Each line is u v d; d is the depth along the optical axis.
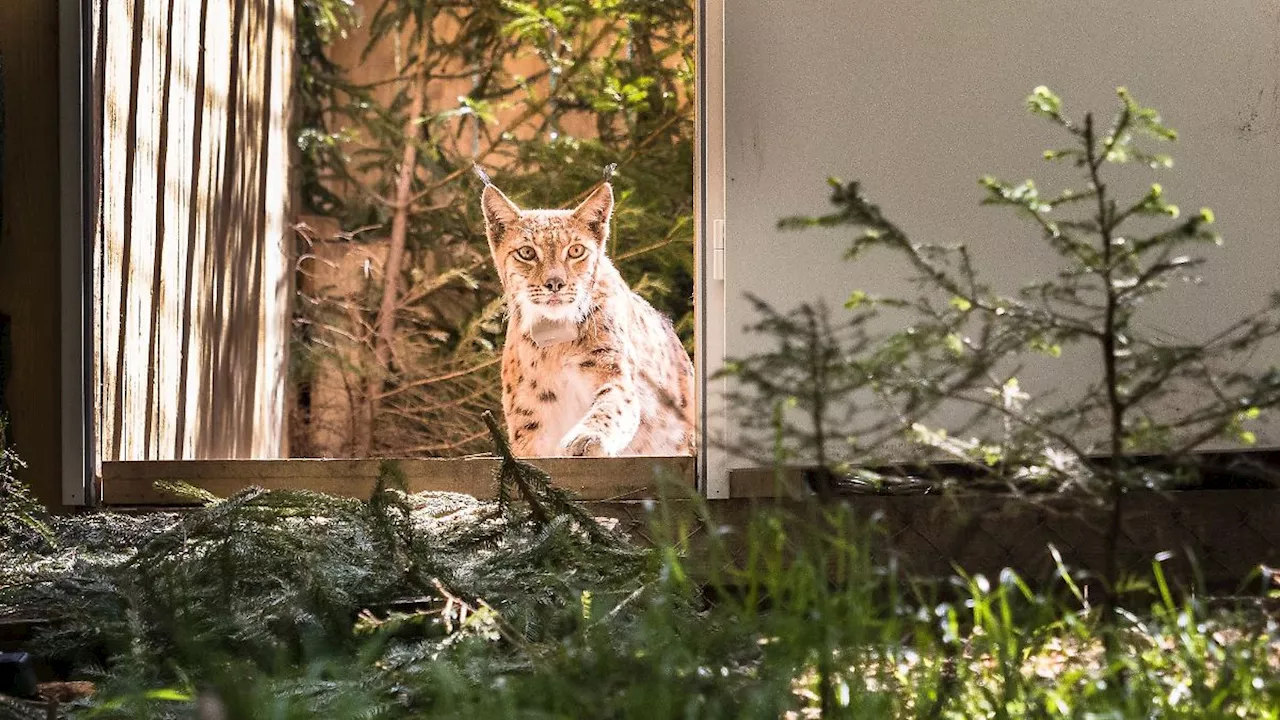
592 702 3.18
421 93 14.75
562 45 14.69
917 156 6.38
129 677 3.71
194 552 4.67
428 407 13.84
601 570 4.75
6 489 5.83
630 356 10.15
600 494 6.38
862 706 3.21
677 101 14.14
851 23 6.38
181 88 8.53
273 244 12.38
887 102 6.38
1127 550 6.06
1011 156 6.38
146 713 3.42
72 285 6.42
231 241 10.33
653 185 13.82
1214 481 6.11
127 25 7.18
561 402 10.06
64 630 4.32
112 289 6.85
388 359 14.41
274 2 12.44
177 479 6.48
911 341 3.36
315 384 13.96
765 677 3.35
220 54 9.88
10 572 4.88
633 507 6.32
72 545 5.45
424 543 4.55
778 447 3.53
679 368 11.03
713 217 6.36
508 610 4.22
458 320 14.51
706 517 4.14
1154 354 3.29
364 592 4.35
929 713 3.25
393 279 14.43
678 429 10.84
